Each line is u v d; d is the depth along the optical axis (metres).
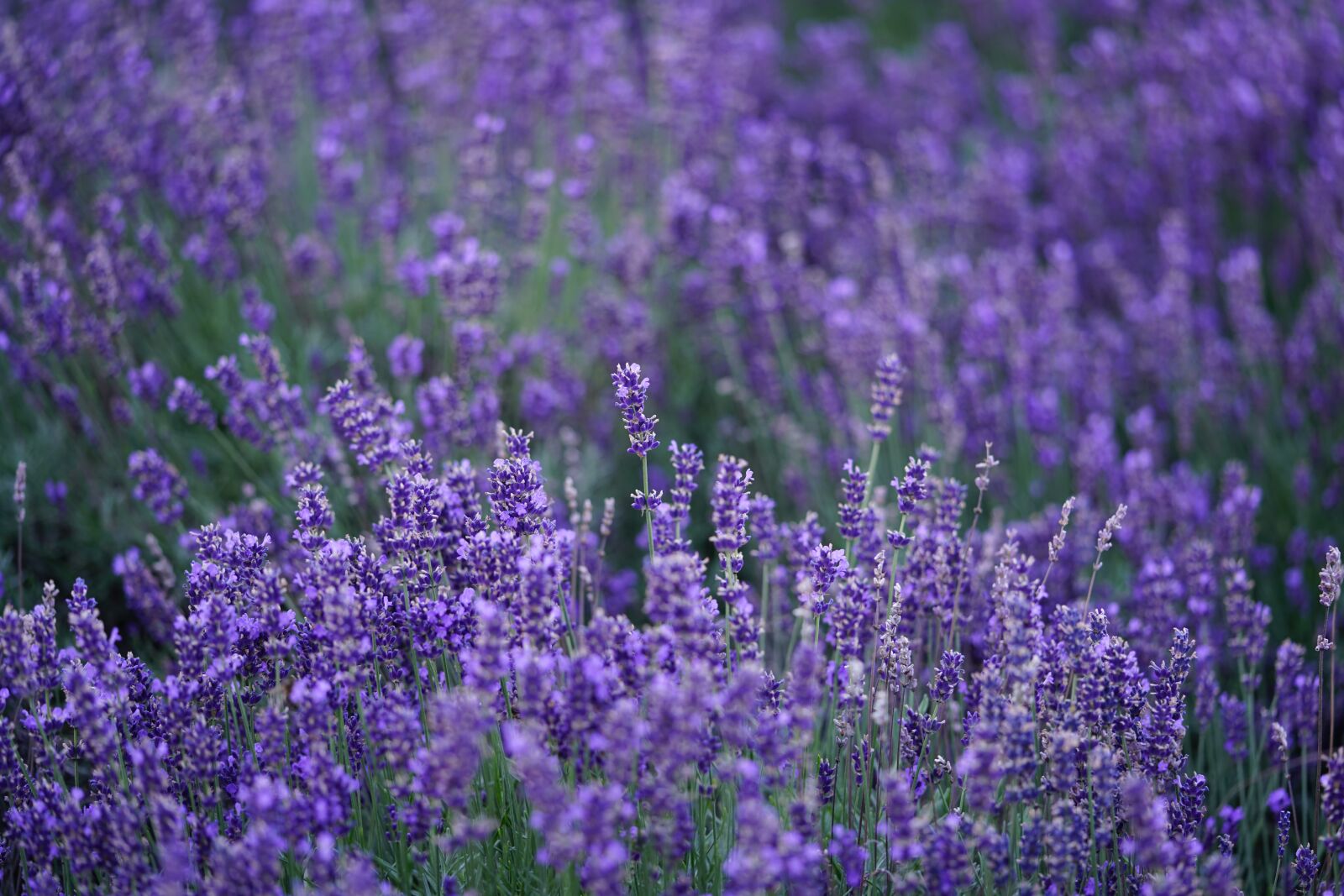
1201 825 4.45
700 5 9.79
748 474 3.92
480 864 3.71
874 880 3.86
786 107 10.83
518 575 3.71
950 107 10.62
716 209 7.21
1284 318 8.11
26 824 3.60
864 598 3.97
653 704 3.20
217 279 6.69
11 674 3.71
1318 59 9.13
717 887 3.74
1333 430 6.97
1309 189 7.99
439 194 8.17
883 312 6.93
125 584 5.02
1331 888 4.06
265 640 3.96
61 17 7.80
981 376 7.20
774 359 7.42
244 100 8.05
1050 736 3.88
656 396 7.09
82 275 6.41
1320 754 4.20
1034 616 4.17
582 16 9.30
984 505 6.62
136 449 6.08
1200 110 9.33
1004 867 3.46
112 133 7.05
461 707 3.08
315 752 3.35
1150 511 6.25
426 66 8.60
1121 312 8.52
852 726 3.87
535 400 6.35
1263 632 4.91
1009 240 8.81
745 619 3.84
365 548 3.96
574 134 8.74
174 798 3.77
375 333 6.86
